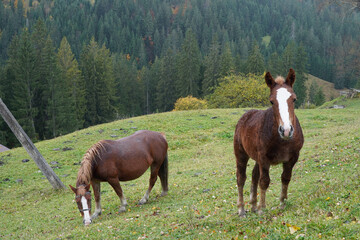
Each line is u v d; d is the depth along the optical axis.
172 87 87.31
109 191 13.98
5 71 58.94
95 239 7.59
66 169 19.19
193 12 187.62
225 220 6.99
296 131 5.91
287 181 6.50
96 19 174.00
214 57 79.81
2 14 156.62
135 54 151.00
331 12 187.88
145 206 10.55
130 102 87.81
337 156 11.51
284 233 5.04
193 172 15.07
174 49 141.25
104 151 9.91
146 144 10.84
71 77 69.19
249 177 12.03
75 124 59.78
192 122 26.83
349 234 4.48
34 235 9.96
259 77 51.12
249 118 7.06
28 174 18.75
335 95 118.81
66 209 12.61
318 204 6.08
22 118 54.56
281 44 158.50
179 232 6.86
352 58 116.50
